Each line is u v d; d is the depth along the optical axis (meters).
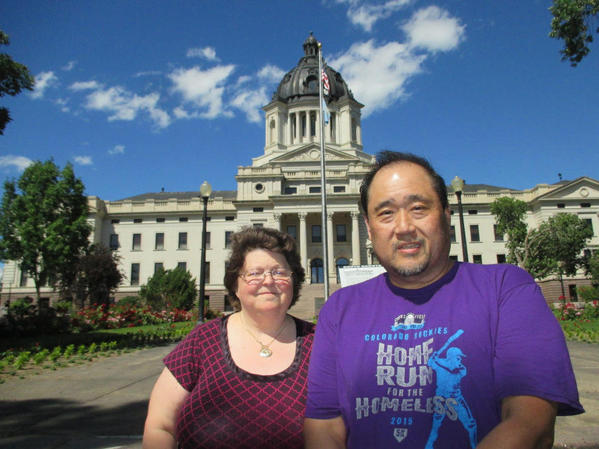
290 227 54.34
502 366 1.66
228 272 2.88
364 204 2.29
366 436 1.81
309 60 73.19
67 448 4.70
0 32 14.46
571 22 13.56
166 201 57.12
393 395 1.81
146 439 2.49
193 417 2.41
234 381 2.45
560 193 52.34
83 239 42.41
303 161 58.41
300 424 2.40
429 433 1.71
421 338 1.86
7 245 40.59
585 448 4.49
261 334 2.70
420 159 2.18
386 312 2.01
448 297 1.93
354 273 13.30
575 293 48.56
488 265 2.04
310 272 51.53
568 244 35.16
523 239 38.03
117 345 15.59
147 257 55.62
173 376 2.55
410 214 2.02
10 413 6.41
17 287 53.81
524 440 1.45
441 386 1.74
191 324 27.89
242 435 2.36
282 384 2.48
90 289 36.75
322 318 2.23
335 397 2.04
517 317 1.71
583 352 12.22
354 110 66.06
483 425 1.67
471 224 54.12
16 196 41.59
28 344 15.59
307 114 64.75
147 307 33.34
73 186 42.91
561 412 1.66
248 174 54.12
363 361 1.92
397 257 1.99
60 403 7.04
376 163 2.27
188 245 55.72
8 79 14.87
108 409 6.64
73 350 13.66
